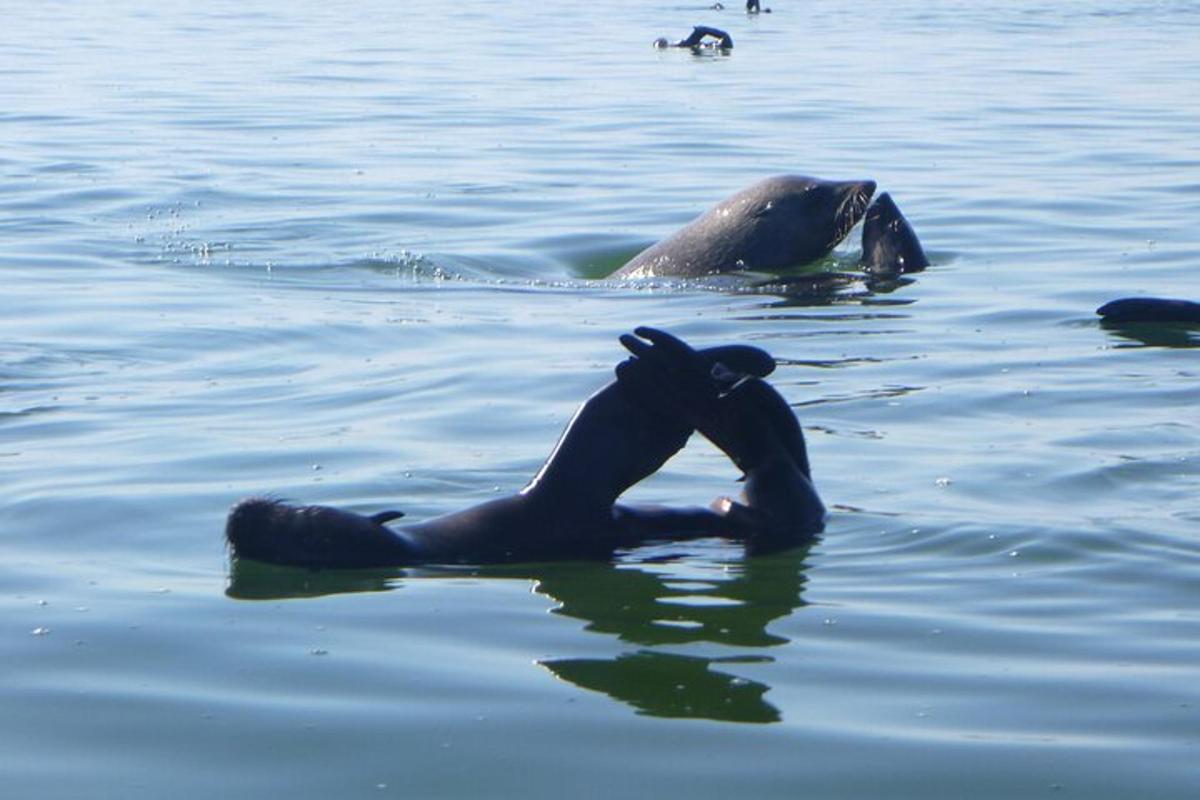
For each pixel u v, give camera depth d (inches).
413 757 293.0
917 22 2578.7
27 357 618.5
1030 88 1583.4
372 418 536.4
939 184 1028.5
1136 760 289.9
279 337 658.2
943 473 468.8
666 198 1002.7
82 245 860.0
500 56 1916.8
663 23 2519.7
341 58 1889.8
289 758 293.1
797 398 557.3
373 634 353.1
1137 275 767.7
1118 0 3262.8
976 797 277.6
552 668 333.1
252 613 365.7
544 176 1083.3
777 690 322.0
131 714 311.4
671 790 280.2
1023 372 590.9
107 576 391.2
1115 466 471.8
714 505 430.6
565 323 690.2
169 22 2427.4
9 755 294.7
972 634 351.9
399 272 807.7
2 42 2057.1
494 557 404.5
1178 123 1305.4
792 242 824.9
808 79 1676.9
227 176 1088.8
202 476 471.2
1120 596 374.3
